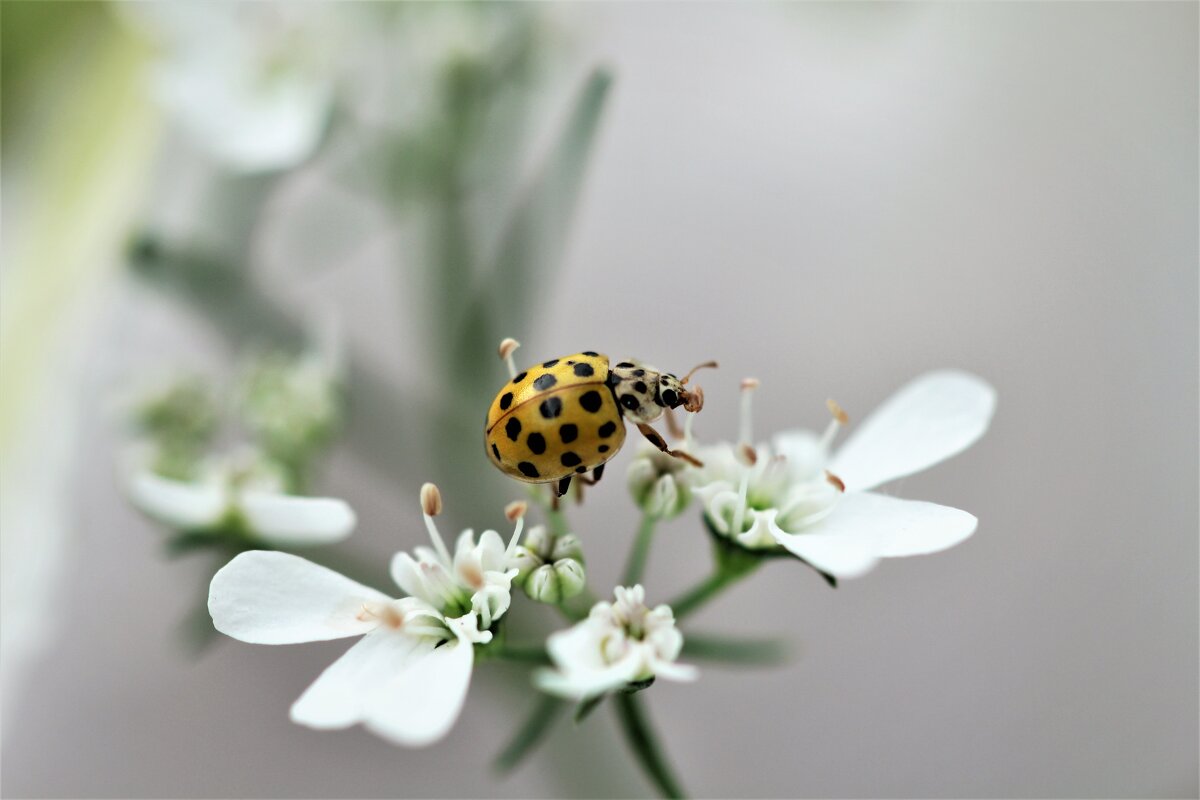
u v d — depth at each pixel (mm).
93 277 74
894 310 106
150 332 82
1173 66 112
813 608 100
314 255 75
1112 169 111
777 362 103
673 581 92
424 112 71
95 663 96
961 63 113
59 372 74
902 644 99
